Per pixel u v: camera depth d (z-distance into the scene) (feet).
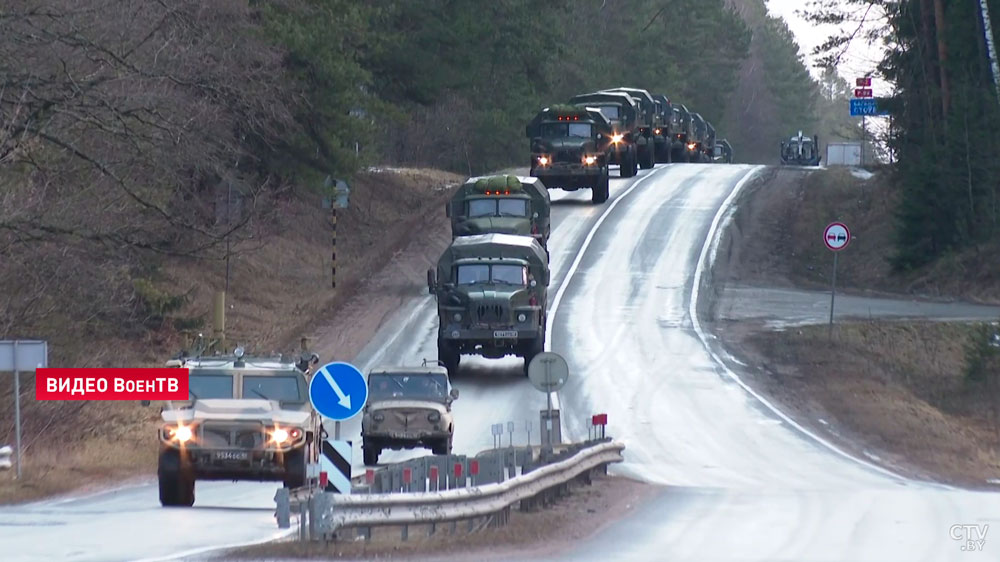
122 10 422.00
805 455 344.69
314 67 632.79
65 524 216.54
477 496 214.28
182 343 495.82
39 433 361.51
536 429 376.89
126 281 491.72
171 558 175.11
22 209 399.85
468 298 442.50
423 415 342.64
